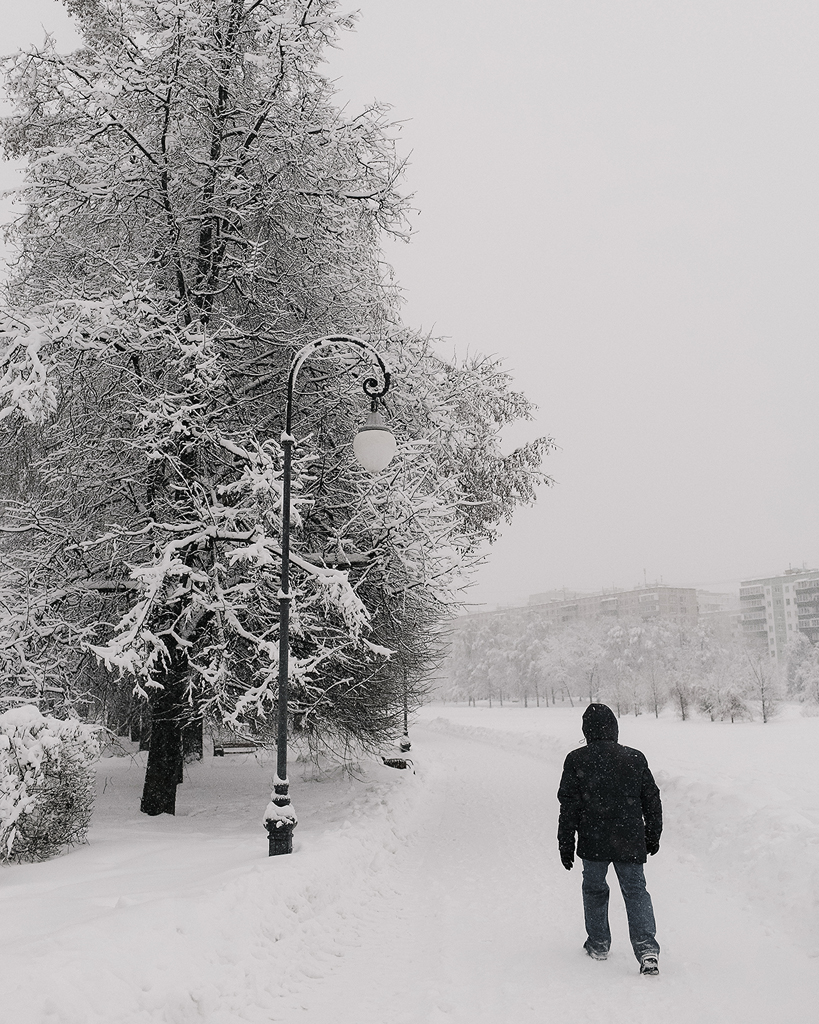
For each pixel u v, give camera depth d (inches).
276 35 462.3
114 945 183.2
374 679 508.1
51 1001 153.3
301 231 511.2
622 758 225.9
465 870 371.2
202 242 514.6
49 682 444.8
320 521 492.1
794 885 272.5
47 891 257.9
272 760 784.9
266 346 514.0
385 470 469.4
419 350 544.4
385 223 529.7
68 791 342.6
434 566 455.5
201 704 441.4
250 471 418.6
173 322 454.0
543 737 1206.3
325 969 224.5
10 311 400.8
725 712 1801.2
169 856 328.2
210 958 200.5
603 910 225.0
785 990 191.6
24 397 369.1
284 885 266.1
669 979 203.5
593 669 3152.1
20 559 476.4
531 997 194.9
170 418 415.2
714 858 352.8
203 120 488.7
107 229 509.0
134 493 492.4
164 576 409.7
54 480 470.0
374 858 371.6
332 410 509.7
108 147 471.8
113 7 522.0
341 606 401.7
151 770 482.6
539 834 466.0
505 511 673.6
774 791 450.0
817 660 2923.2
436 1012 186.5
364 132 508.7
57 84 478.6
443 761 992.2
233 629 435.2
